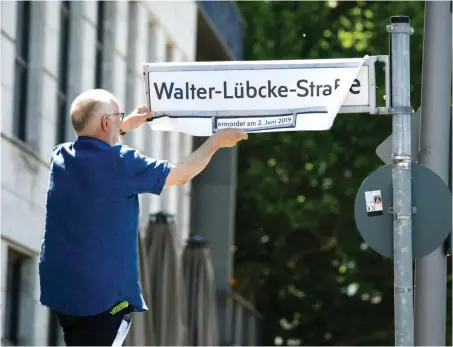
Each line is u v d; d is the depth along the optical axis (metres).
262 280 45.00
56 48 21.12
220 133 9.45
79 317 9.09
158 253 22.55
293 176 44.50
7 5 18.58
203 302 25.61
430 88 14.39
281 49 45.28
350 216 43.78
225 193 39.03
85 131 9.31
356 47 44.50
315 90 10.70
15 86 19.98
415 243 12.11
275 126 10.69
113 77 24.80
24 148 19.38
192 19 31.80
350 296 44.41
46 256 9.13
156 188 9.21
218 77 10.67
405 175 11.84
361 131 44.09
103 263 9.07
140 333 20.00
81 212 9.10
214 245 38.75
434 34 14.47
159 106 10.68
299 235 44.62
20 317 19.97
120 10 25.19
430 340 14.05
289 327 44.91
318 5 45.16
